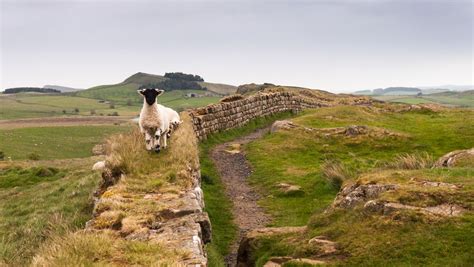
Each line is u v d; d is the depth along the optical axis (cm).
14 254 1191
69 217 1573
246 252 1141
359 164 1944
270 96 4053
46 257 682
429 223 902
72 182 2788
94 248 691
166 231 789
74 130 10100
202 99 18762
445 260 805
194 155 1380
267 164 2131
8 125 11525
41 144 7744
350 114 3180
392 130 2578
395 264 828
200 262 659
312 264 899
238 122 3300
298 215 1464
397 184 1073
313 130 2648
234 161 2269
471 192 966
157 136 1371
